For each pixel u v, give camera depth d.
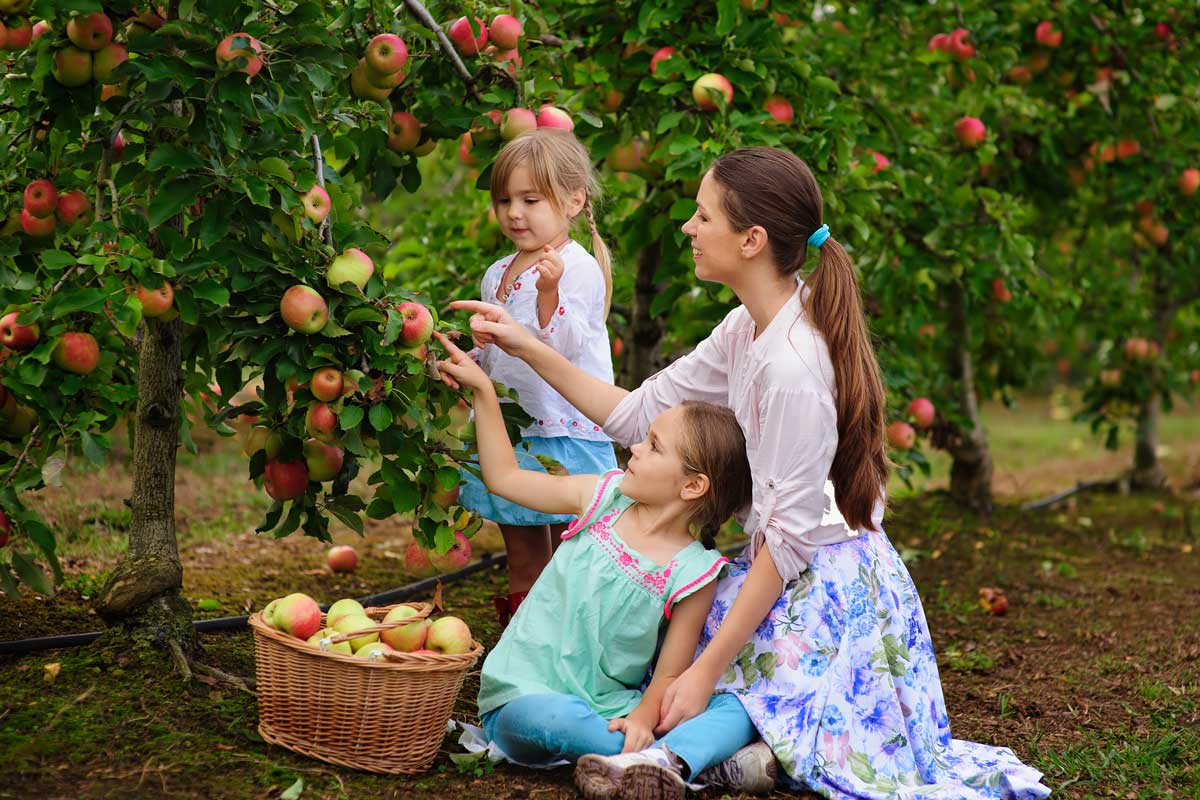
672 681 2.41
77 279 2.39
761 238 2.51
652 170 3.82
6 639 2.87
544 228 3.02
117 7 2.42
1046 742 2.88
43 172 2.63
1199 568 4.92
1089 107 5.39
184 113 2.51
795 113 3.76
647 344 4.34
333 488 2.68
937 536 5.32
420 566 2.77
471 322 2.77
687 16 3.74
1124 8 5.24
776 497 2.40
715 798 2.32
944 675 3.44
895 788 2.39
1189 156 5.48
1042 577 4.68
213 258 2.42
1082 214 6.26
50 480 2.46
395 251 4.70
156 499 2.76
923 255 4.70
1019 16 5.14
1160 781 2.63
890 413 4.68
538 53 3.26
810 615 2.44
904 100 4.88
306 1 2.47
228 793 2.17
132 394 2.83
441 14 3.08
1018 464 7.83
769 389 2.44
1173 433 9.74
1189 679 3.38
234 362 2.55
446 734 2.60
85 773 2.20
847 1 4.87
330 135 2.85
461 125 2.95
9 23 2.33
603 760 2.18
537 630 2.48
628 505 2.56
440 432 2.60
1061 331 6.67
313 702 2.31
